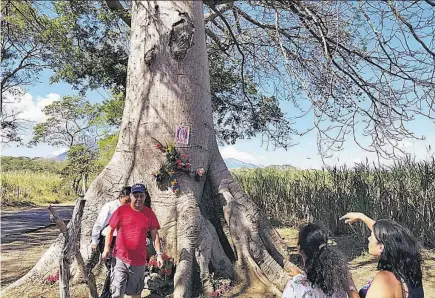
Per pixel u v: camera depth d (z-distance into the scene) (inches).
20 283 236.4
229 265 239.1
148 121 251.9
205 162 258.8
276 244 254.8
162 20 253.6
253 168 665.6
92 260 229.5
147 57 254.1
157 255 206.8
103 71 566.6
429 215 330.3
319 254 113.0
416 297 105.3
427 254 305.0
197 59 259.0
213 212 260.4
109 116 648.4
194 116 255.0
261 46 445.7
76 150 1078.4
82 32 518.9
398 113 298.0
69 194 1157.1
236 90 572.1
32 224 589.0
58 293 224.7
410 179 370.3
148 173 247.8
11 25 481.1
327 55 290.5
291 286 114.3
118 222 196.1
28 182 1091.9
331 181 445.1
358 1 254.1
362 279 261.0
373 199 361.1
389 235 108.3
